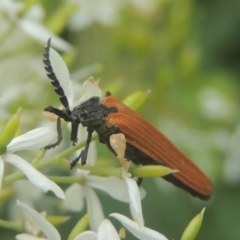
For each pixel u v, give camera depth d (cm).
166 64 14
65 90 11
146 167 10
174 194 15
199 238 15
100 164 11
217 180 15
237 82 16
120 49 14
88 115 11
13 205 13
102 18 14
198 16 15
